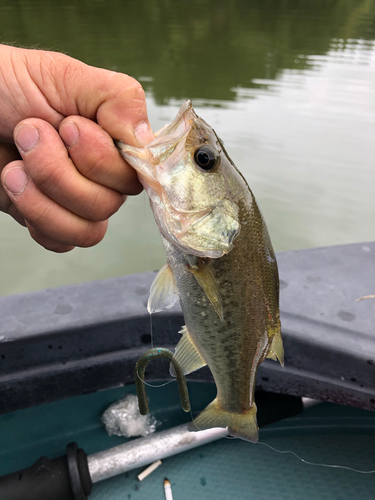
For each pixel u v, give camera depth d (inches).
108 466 14.8
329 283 17.0
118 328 15.4
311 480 15.4
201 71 104.0
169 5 202.5
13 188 9.3
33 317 15.3
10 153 10.5
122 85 8.9
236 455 16.3
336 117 69.4
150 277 17.8
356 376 14.2
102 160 9.1
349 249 19.4
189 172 10.0
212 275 10.4
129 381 16.2
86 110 9.1
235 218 10.4
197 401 17.7
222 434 16.3
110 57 112.4
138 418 16.8
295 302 16.0
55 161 8.8
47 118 9.1
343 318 15.2
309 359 14.7
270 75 99.9
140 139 9.4
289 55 117.6
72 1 192.2
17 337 14.4
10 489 13.2
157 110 72.4
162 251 36.1
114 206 10.1
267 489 15.1
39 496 13.2
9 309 15.7
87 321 15.1
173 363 9.3
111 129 9.2
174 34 145.5
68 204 9.5
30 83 8.7
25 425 16.6
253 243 10.8
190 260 10.4
